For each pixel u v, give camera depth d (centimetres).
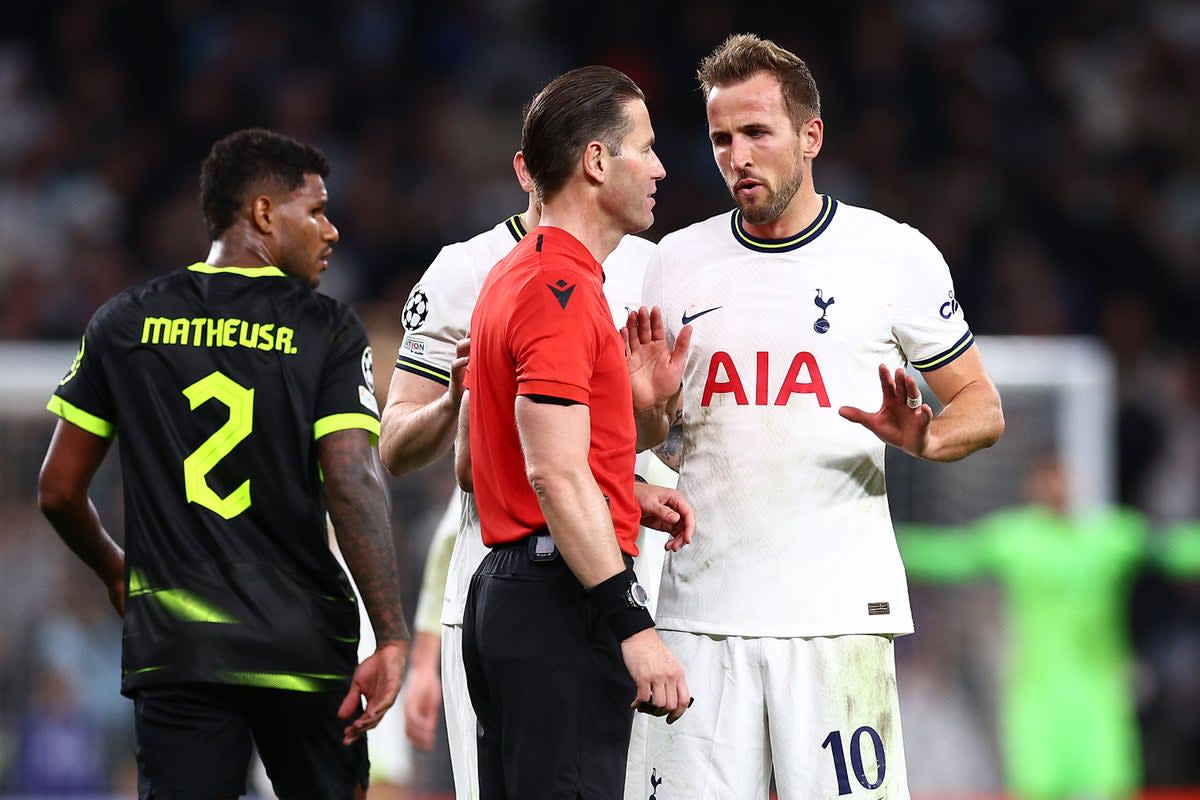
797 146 1416
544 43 5031
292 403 1370
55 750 3048
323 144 4756
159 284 1404
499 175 4781
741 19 5044
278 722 1373
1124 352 4569
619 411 1236
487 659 1227
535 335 1190
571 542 1171
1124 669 3150
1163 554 3138
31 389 3119
